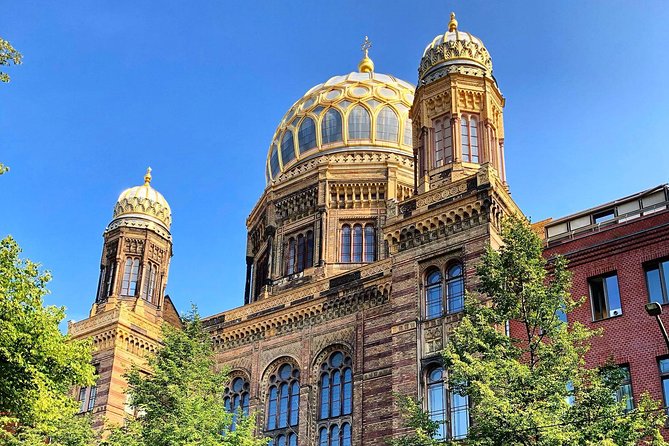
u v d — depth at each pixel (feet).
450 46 141.79
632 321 101.09
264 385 147.95
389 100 197.77
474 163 132.05
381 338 134.21
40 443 110.83
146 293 182.80
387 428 125.08
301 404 139.95
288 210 190.19
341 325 141.90
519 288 90.63
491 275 91.15
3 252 85.66
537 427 75.82
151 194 194.90
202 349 125.59
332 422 135.54
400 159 189.98
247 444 107.86
